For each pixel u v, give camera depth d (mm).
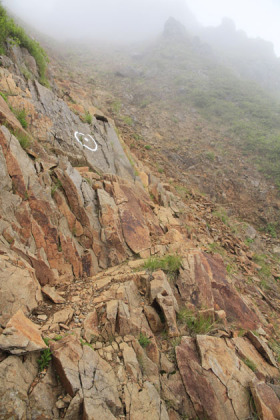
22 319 3066
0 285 3240
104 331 3725
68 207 5258
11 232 4027
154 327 4211
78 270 4754
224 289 5570
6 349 2598
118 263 5410
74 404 2656
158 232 6895
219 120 19172
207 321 4668
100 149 8219
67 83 14078
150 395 3230
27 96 6996
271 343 5141
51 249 4520
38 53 9391
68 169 5828
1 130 4652
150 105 19953
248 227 11406
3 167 4359
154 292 4539
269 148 15961
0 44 7746
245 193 13781
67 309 3859
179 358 3859
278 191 13766
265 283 7914
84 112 9703
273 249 11031
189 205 10922
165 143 15922
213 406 3506
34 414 2484
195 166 14703
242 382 3869
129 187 7254
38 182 4844
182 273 5219
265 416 3479
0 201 4105
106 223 5641
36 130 6555
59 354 2926
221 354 4109
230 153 16016
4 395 2383
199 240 8125
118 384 3158
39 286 3990
